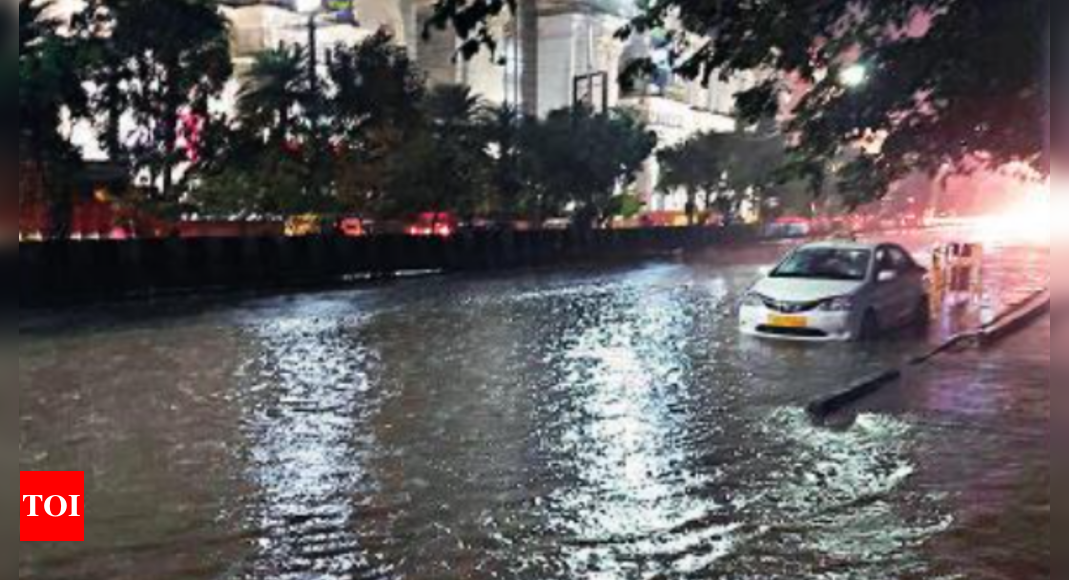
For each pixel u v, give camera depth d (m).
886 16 6.75
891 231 69.38
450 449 8.48
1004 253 40.00
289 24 53.09
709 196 62.66
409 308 21.91
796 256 16.50
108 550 6.02
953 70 6.62
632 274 33.81
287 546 6.09
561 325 18.20
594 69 72.81
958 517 6.48
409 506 6.87
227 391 11.34
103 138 29.14
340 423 9.56
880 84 7.44
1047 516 6.45
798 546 6.02
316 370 12.92
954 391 10.69
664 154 60.28
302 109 35.31
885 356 13.61
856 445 8.45
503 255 38.94
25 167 24.78
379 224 38.31
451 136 40.88
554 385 11.66
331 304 23.19
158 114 29.55
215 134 31.73
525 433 9.08
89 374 12.60
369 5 62.44
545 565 5.75
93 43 26.62
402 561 5.84
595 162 45.47
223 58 30.23
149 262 26.17
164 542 6.16
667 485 7.34
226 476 7.64
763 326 15.30
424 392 11.23
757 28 6.21
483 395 11.02
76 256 24.33
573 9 71.31
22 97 23.62
